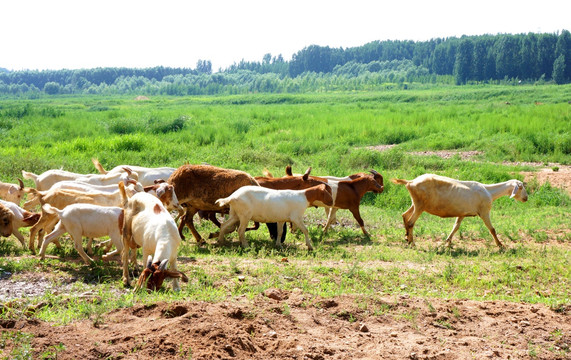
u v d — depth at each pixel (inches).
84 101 4131.4
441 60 7657.5
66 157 763.4
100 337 209.5
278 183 466.0
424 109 1797.5
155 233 288.4
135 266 331.9
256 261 368.5
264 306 251.0
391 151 874.8
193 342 204.2
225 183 434.6
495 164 869.8
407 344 225.5
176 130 1238.3
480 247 462.0
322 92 5595.5
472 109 1743.4
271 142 1101.1
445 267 364.5
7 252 357.4
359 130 1224.2
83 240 409.4
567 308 281.7
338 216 547.5
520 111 1476.4
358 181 488.7
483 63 6146.7
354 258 395.9
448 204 456.4
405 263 389.1
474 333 246.8
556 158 920.3
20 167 657.6
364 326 241.0
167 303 241.3
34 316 236.5
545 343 239.1
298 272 340.8
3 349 192.7
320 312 255.9
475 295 319.3
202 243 428.1
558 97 2427.4
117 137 941.8
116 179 456.1
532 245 460.4
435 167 828.6
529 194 694.5
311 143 1023.6
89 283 308.0
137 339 205.8
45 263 333.7
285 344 214.2
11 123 1323.8
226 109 2246.6
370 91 5236.2
